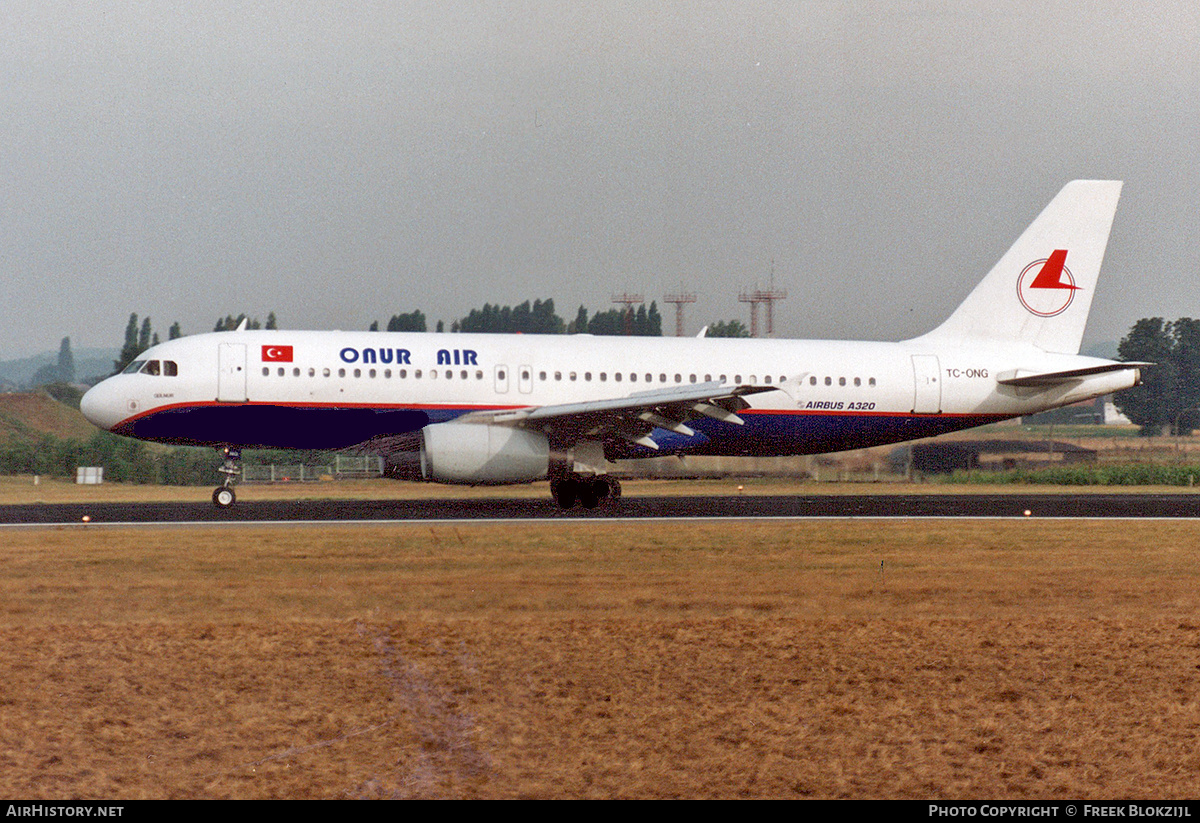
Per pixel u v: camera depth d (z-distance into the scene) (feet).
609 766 163.02
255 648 216.13
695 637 228.43
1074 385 539.70
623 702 189.16
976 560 330.54
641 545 346.13
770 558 326.44
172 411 451.94
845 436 521.65
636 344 499.51
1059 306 547.08
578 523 401.49
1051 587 288.30
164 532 366.22
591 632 231.09
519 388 474.08
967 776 160.86
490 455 437.99
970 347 538.47
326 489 621.72
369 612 245.65
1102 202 549.13
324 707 185.47
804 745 171.73
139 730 174.81
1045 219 547.08
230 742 170.71
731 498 540.11
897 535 382.22
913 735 176.24
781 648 222.07
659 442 497.46
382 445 469.57
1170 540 379.76
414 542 345.51
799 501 520.01
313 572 291.99
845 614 252.01
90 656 209.97
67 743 169.27
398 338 474.90
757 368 503.61
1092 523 427.33
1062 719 183.83
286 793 153.07
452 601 257.96
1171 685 201.26
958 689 198.18
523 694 192.44
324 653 213.66
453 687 195.42
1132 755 169.17
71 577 282.36
